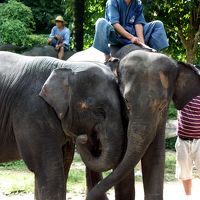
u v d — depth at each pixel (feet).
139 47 18.44
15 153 17.98
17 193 27.17
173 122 41.83
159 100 15.81
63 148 18.95
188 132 22.59
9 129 17.56
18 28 63.67
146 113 15.71
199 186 29.14
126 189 18.12
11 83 17.57
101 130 16.78
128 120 16.60
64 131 17.20
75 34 48.55
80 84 16.87
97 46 19.69
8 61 18.16
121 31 19.47
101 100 16.72
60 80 16.92
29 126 17.03
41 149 17.01
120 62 16.71
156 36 19.99
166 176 31.37
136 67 16.03
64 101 16.87
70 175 29.99
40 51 46.44
